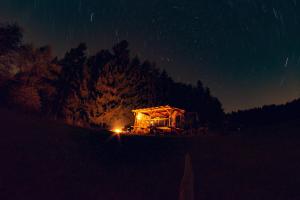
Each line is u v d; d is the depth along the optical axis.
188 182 5.87
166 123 29.97
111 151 14.98
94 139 16.47
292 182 10.71
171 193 10.23
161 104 43.12
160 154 15.28
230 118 29.66
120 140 17.31
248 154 14.66
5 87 32.19
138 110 30.20
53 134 15.52
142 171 12.52
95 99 38.19
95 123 37.12
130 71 41.50
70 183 10.44
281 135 18.05
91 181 10.90
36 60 34.91
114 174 11.93
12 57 32.94
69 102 38.09
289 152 14.30
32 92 33.03
